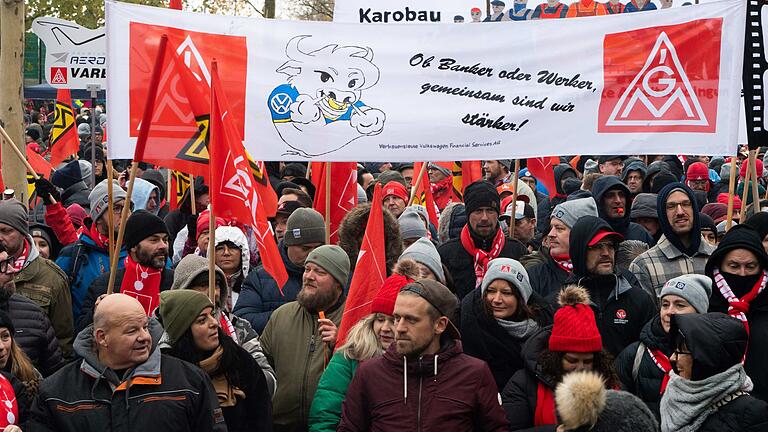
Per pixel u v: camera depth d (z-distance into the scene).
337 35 7.39
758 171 14.08
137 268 6.91
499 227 8.01
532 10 9.58
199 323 5.49
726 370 4.88
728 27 7.34
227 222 8.08
